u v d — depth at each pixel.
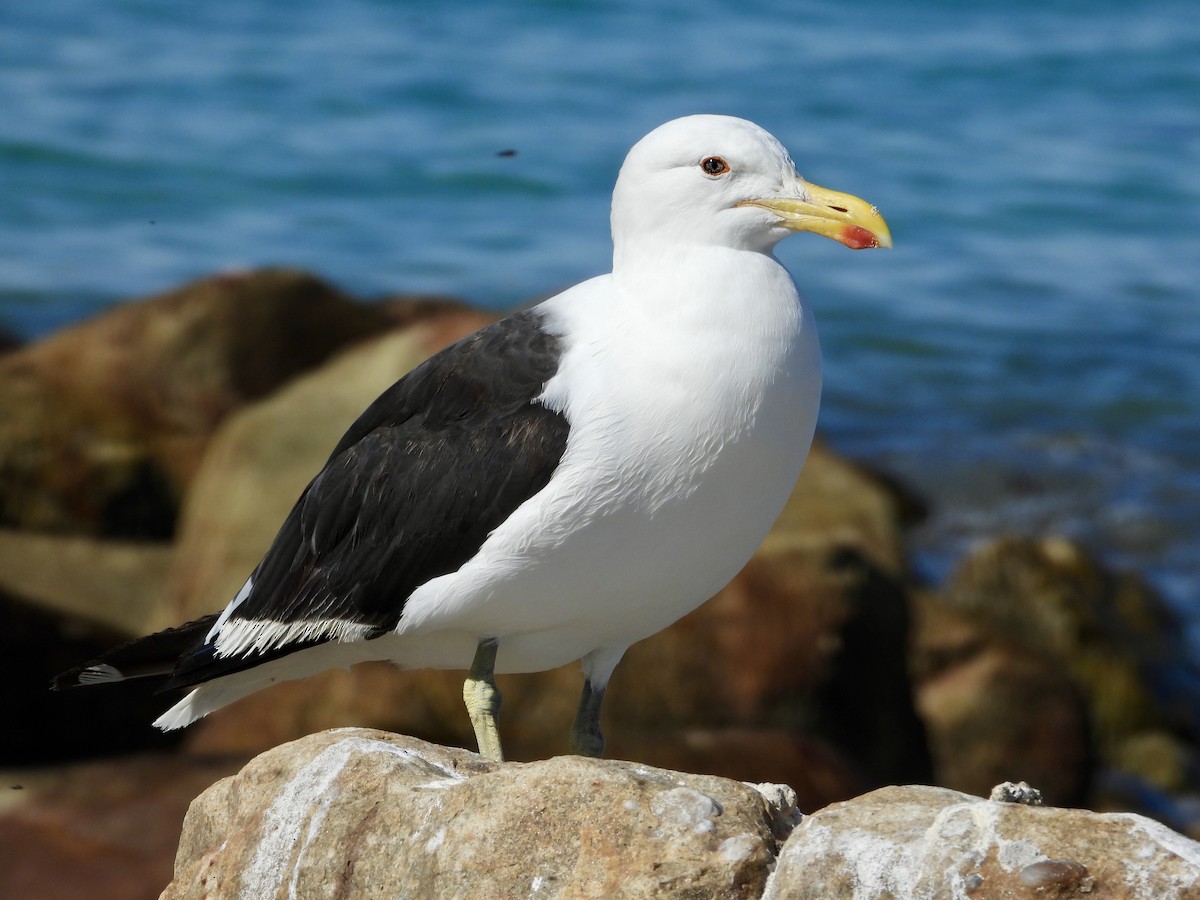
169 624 15.31
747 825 5.22
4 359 19.11
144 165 33.56
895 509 18.70
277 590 7.30
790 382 6.53
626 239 6.84
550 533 6.50
